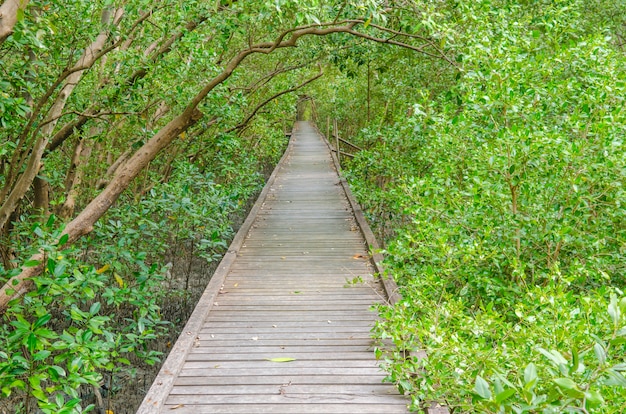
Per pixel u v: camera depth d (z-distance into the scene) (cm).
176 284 786
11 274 341
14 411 446
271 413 312
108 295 425
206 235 735
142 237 656
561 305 266
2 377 301
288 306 494
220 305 497
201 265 859
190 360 381
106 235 539
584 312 249
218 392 336
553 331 250
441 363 279
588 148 392
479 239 413
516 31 520
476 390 169
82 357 324
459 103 585
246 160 1175
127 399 497
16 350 393
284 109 1367
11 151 510
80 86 619
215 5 489
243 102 729
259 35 919
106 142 718
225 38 551
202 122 761
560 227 399
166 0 464
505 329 305
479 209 436
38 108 419
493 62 447
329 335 425
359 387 343
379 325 354
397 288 467
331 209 984
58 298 502
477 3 522
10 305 341
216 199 709
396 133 863
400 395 333
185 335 412
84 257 652
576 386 159
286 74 1305
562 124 448
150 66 516
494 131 440
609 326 223
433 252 441
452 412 293
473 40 480
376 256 634
